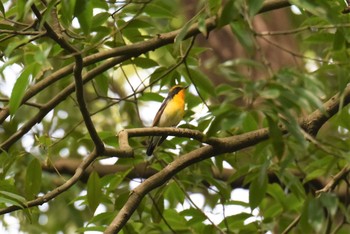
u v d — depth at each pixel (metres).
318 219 7.12
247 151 11.44
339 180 9.41
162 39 9.89
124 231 10.63
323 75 10.87
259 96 6.63
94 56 9.69
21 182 11.45
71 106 15.34
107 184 10.67
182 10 13.16
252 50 7.43
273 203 11.95
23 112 14.45
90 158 9.20
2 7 8.88
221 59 13.97
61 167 13.77
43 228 14.59
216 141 9.45
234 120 6.41
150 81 10.73
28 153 9.57
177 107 12.51
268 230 10.72
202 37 14.24
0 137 14.35
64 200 14.25
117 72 17.56
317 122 9.33
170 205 11.44
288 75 6.69
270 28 13.98
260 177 8.01
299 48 14.54
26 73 8.20
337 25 7.06
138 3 9.34
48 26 7.96
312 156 8.44
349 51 9.86
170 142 10.60
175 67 9.96
